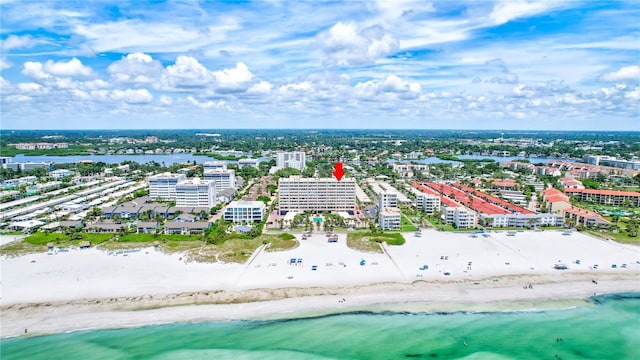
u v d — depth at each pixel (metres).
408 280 174.62
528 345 134.12
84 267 185.75
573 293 167.25
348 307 153.75
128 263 190.62
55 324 140.38
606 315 152.38
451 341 135.25
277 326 141.75
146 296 158.00
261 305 153.50
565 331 142.12
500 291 167.12
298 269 184.75
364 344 132.75
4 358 123.12
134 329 138.88
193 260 194.25
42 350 127.19
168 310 149.50
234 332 138.25
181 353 127.06
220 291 162.38
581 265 193.88
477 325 144.38
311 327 141.38
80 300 154.50
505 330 141.88
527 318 149.38
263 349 129.75
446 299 160.38
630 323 147.50
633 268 191.12
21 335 134.50
